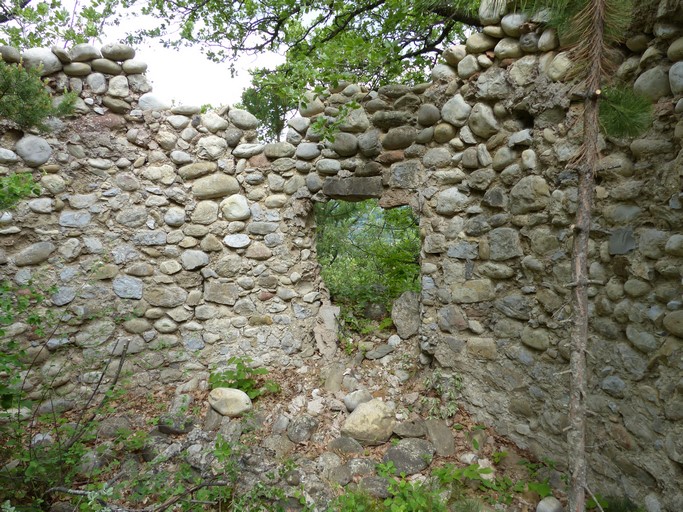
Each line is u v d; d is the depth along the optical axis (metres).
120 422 3.09
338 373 3.49
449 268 3.21
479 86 2.90
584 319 1.64
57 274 3.30
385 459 2.65
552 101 2.46
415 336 3.64
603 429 2.24
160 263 3.59
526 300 2.74
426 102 3.31
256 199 3.75
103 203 3.43
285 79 3.48
